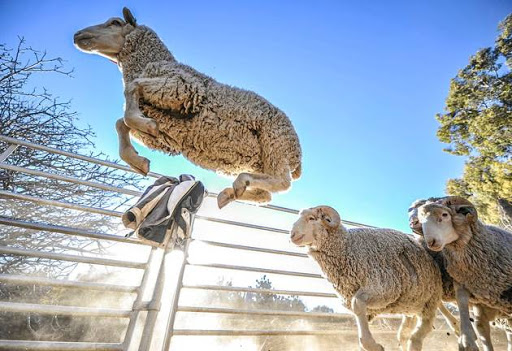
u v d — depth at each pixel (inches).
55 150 117.0
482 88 548.7
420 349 110.8
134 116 63.6
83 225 166.7
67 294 185.9
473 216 103.7
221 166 76.1
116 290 101.0
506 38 536.4
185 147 73.5
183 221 113.2
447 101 579.8
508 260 101.3
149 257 111.7
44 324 171.5
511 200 492.7
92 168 170.4
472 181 568.1
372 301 103.7
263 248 145.7
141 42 81.4
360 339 94.7
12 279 83.7
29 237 152.7
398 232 131.6
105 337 187.3
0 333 156.7
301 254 159.3
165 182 117.0
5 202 146.6
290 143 76.9
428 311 116.6
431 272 119.1
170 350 166.6
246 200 82.7
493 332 231.5
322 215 118.7
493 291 101.3
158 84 67.6
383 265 111.5
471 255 103.1
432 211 104.7
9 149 109.6
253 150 72.8
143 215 103.7
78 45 80.7
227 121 70.7
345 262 112.7
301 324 341.7
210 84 75.5
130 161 72.8
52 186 157.6
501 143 509.4
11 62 156.9
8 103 156.9
